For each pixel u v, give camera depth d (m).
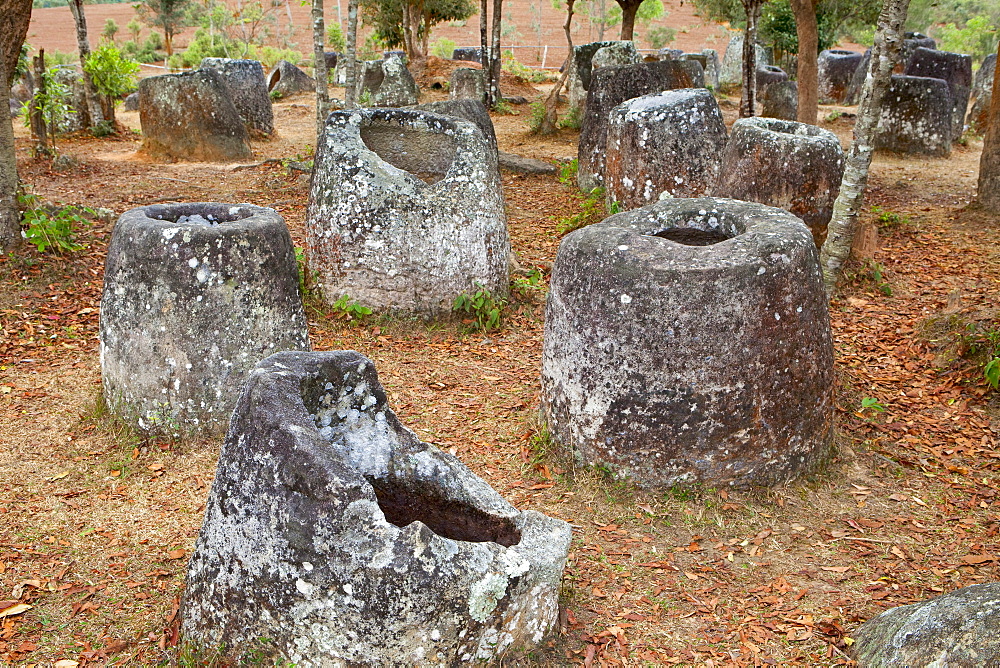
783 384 4.18
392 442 3.27
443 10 25.91
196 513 4.09
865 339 6.50
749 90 12.77
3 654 3.12
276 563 2.74
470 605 2.77
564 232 9.30
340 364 3.12
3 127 7.05
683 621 3.46
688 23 49.97
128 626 3.30
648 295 4.05
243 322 4.62
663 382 4.10
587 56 15.94
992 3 33.31
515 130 16.45
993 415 5.28
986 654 2.72
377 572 2.64
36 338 6.14
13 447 4.66
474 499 3.21
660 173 9.03
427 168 7.11
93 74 14.30
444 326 6.61
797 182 7.52
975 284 7.62
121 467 4.46
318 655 2.74
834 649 3.29
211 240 4.50
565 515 4.18
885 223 9.47
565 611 3.45
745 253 4.07
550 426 4.67
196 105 12.54
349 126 6.64
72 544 3.82
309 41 43.78
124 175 11.49
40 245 7.14
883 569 3.82
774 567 3.82
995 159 9.64
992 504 4.36
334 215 6.49
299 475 2.68
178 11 34.91
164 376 4.59
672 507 4.18
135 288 4.54
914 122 13.49
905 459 4.75
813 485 4.39
